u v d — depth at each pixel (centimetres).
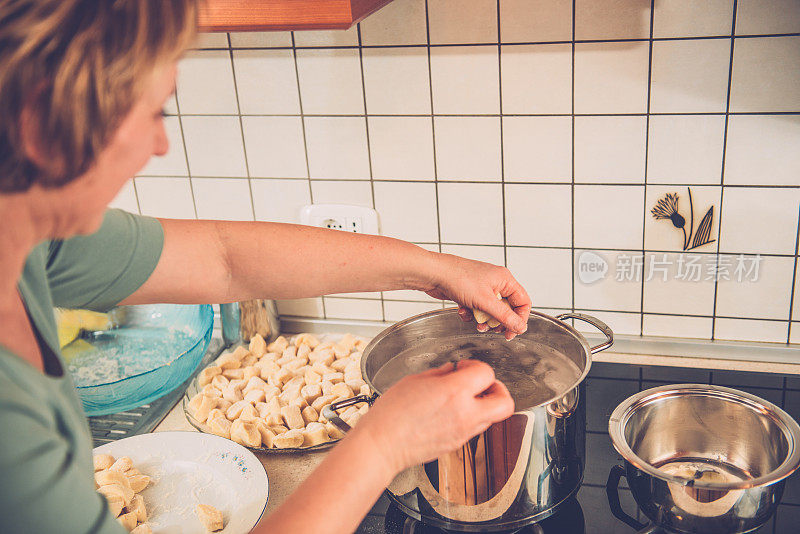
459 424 59
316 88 112
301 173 118
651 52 96
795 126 95
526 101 104
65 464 44
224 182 122
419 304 124
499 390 63
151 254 71
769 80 94
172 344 122
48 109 38
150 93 42
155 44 40
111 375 114
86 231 48
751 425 90
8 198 42
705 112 98
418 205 116
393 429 56
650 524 82
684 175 102
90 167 41
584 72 100
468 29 102
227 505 89
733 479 90
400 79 108
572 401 80
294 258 78
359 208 118
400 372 92
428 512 83
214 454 97
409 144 112
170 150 122
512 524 81
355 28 106
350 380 109
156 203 127
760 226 102
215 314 136
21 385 44
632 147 102
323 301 128
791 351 107
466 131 108
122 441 100
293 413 101
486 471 78
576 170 106
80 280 67
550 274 114
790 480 87
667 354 113
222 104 117
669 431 94
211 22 78
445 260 83
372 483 54
